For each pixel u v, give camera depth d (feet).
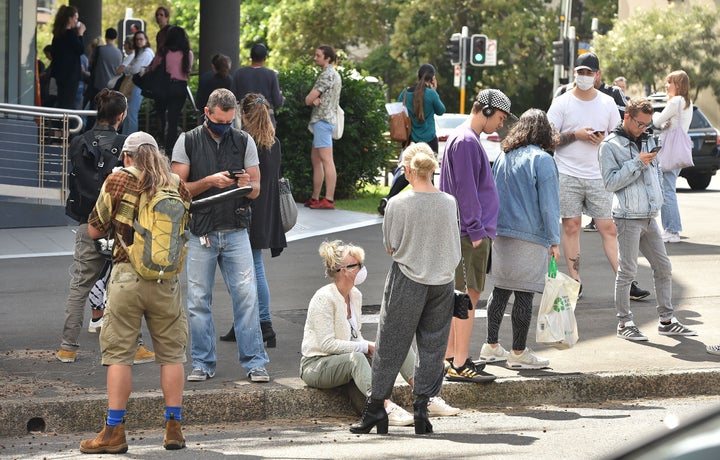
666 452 16.30
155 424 62.18
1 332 79.10
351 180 169.78
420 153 58.23
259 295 75.15
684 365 72.02
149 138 54.70
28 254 115.14
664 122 122.01
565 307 68.49
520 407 67.15
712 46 369.71
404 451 54.44
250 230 73.26
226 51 160.35
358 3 458.91
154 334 54.90
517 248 68.59
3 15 142.51
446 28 450.71
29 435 60.03
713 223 144.46
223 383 65.57
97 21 226.58
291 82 161.58
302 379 65.46
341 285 64.18
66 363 70.13
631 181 77.77
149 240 52.75
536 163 67.72
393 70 469.16
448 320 59.21
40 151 130.41
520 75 459.32
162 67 145.28
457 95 465.06
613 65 376.48
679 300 93.50
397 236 57.82
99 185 69.10
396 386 65.51
